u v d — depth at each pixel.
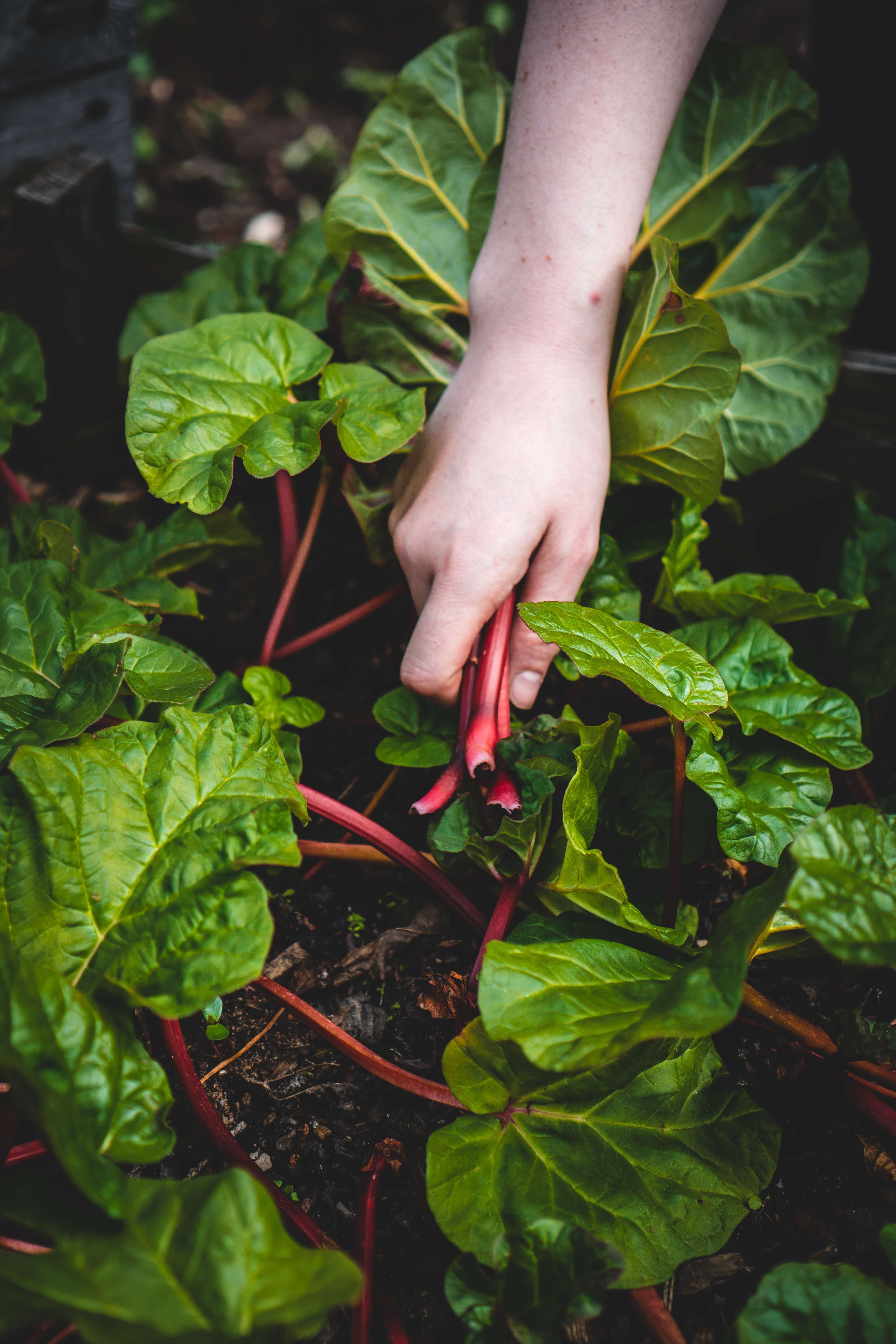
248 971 1.01
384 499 1.66
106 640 1.38
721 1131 1.18
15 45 2.29
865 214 2.19
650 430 1.57
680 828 1.30
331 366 1.47
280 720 1.51
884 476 2.08
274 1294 0.81
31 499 2.29
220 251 2.32
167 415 1.36
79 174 2.18
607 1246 0.98
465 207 1.82
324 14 5.17
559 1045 0.95
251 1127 1.27
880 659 1.62
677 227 1.86
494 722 1.36
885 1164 1.24
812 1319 0.90
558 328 1.35
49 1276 0.79
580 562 1.41
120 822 1.14
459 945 1.47
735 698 1.48
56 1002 0.96
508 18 4.88
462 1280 0.99
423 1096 1.21
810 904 0.94
